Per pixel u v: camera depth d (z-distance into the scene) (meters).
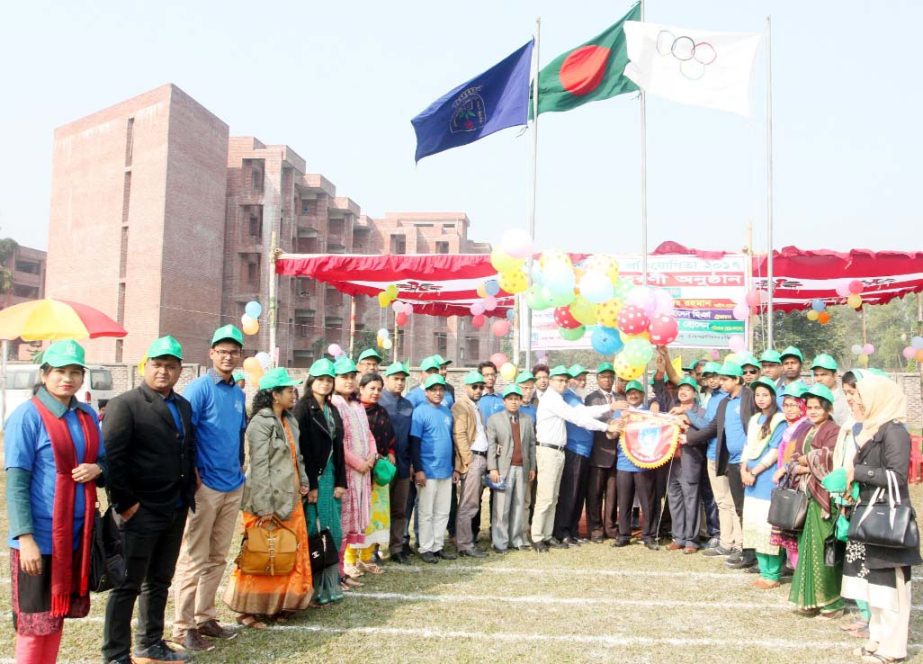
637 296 8.22
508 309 17.83
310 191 50.97
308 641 5.16
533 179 10.41
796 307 16.78
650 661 4.89
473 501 8.08
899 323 63.47
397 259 12.56
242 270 45.44
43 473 3.87
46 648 3.89
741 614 5.96
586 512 9.17
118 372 25.38
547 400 8.45
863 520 4.88
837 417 7.67
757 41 9.52
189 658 4.77
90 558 3.97
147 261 38.62
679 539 8.41
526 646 5.14
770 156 10.45
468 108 10.59
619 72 10.34
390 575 7.12
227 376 5.21
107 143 41.16
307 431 5.88
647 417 8.45
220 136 43.22
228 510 5.18
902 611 4.87
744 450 7.05
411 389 9.34
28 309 9.12
